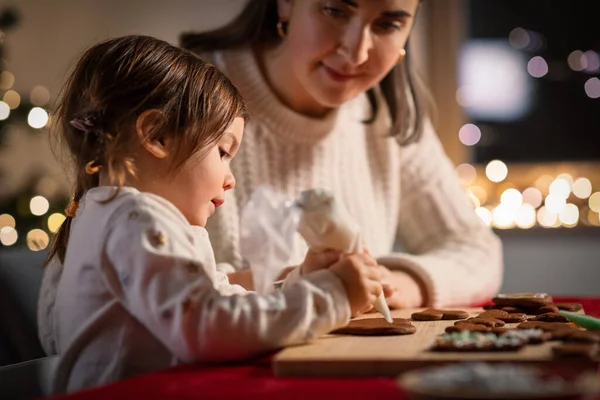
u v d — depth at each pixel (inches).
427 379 24.6
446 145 128.6
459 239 71.1
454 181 75.0
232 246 60.5
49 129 51.6
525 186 130.0
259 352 33.9
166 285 33.9
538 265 129.6
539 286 129.7
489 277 67.7
